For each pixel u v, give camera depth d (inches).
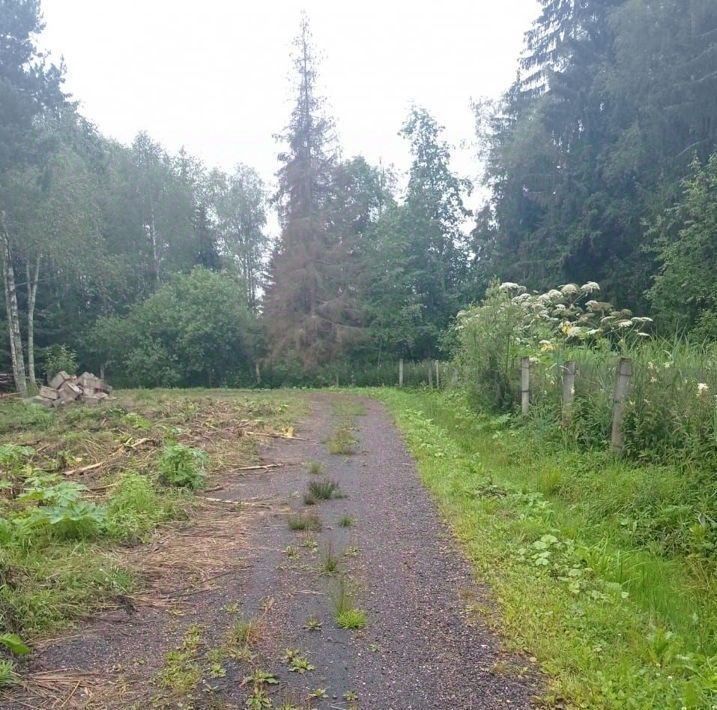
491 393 434.0
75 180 933.8
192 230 1541.6
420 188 1208.2
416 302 1139.3
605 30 920.3
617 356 334.6
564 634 139.1
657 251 708.7
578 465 281.3
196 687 117.5
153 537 205.0
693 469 233.0
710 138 695.7
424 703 113.3
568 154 933.2
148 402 596.7
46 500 225.5
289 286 1070.4
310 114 1109.1
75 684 118.6
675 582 185.2
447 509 235.6
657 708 113.1
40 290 1221.1
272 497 261.1
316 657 129.0
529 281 949.8
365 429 464.4
